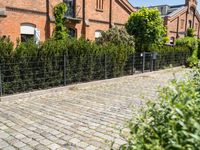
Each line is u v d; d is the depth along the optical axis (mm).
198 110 2031
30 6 14766
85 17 18391
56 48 9594
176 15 30625
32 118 5914
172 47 18656
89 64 11055
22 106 7090
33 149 4207
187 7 32500
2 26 13438
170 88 2377
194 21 34531
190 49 20578
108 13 20531
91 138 4691
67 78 10203
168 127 1890
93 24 19266
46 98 8195
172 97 2201
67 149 4215
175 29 31047
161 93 2570
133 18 16594
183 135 1663
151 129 1971
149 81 12438
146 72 15297
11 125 5383
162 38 17094
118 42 14312
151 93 9258
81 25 18312
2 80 8031
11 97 7863
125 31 14922
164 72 16172
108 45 12250
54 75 9672
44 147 4285
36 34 14922
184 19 32406
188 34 31906
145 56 15414
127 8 21984
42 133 4926
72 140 4594
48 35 15852
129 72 13977
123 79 12766
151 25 16031
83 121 5727
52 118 5934
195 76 3904
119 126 5352
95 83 11031
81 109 6809
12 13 13891
